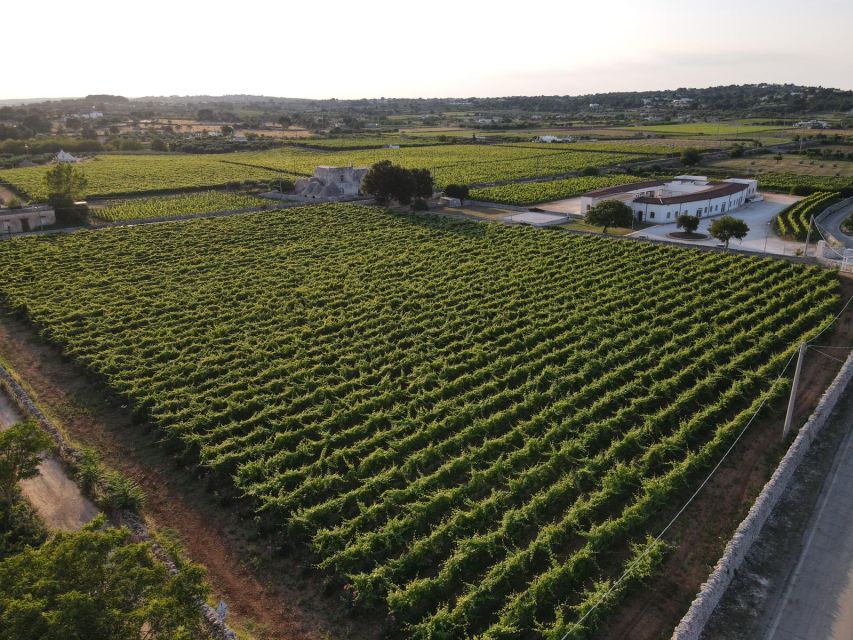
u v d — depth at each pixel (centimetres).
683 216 8812
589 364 4422
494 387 4191
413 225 8969
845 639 2325
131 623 1816
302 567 2745
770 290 5931
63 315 5450
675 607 2492
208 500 3200
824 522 2941
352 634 2423
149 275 6656
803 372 4428
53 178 10075
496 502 3025
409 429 3734
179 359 4659
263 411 3894
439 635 2325
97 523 2141
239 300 5953
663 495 3023
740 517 2991
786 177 13850
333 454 3416
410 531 2923
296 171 15838
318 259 7244
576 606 2455
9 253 7388
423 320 5416
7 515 2780
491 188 12588
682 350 4650
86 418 3962
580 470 3234
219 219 9356
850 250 7738
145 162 18112
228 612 2497
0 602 1736
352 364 4703
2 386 4169
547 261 7006
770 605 2489
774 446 3556
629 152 18900
